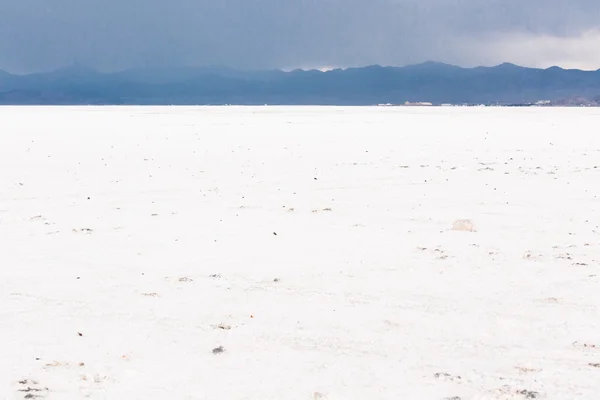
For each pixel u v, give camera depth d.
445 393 8.06
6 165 31.12
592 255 14.84
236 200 22.69
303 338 9.92
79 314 11.04
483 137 50.19
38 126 59.47
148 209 20.98
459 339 9.89
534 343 9.73
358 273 13.48
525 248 15.61
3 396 7.93
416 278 13.11
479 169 30.81
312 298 11.86
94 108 134.25
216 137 48.75
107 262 14.44
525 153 38.00
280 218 19.52
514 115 96.44
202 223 18.77
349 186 25.89
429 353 9.36
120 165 31.91
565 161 33.84
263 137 49.19
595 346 9.59
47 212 20.42
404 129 59.88
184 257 14.88
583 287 12.43
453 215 19.94
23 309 11.29
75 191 24.45
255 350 9.46
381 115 94.38
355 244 16.11
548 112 114.19
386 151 39.34
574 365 8.92
